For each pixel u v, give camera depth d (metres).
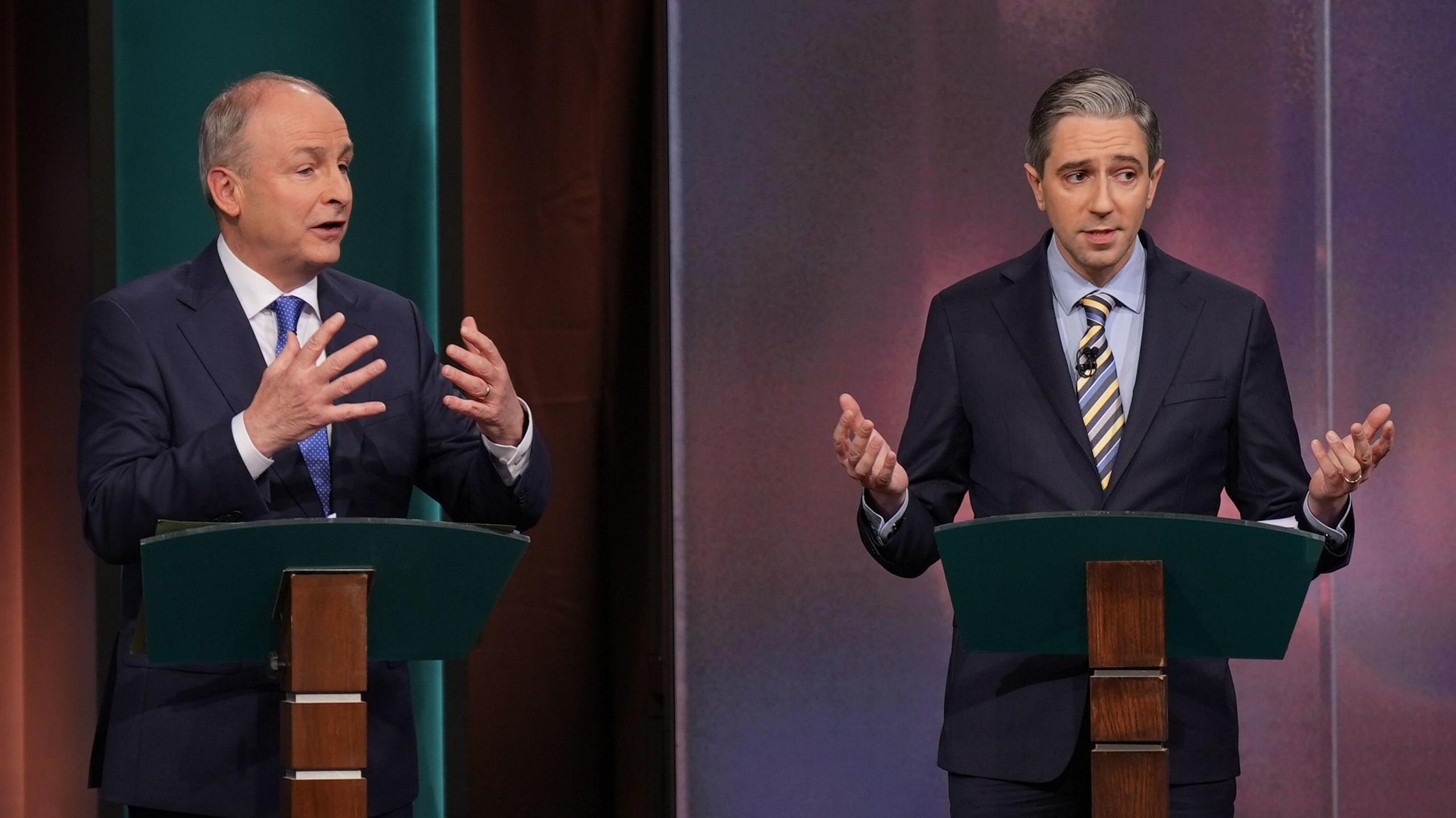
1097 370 9.29
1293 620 7.34
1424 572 13.00
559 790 12.77
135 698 8.22
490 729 12.70
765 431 13.13
